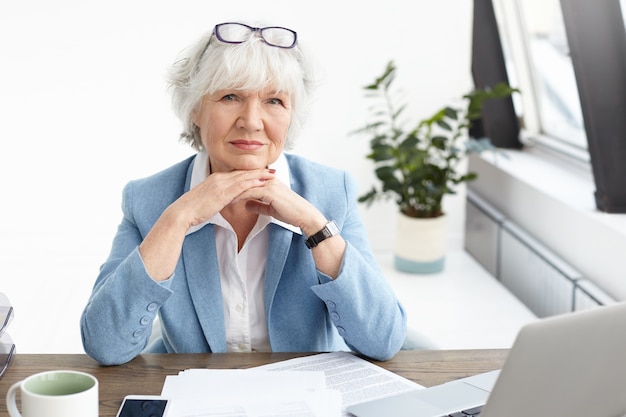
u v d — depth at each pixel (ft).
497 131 15.02
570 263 11.18
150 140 13.74
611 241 9.95
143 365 4.86
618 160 10.48
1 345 4.89
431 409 4.22
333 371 4.83
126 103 13.58
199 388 4.48
